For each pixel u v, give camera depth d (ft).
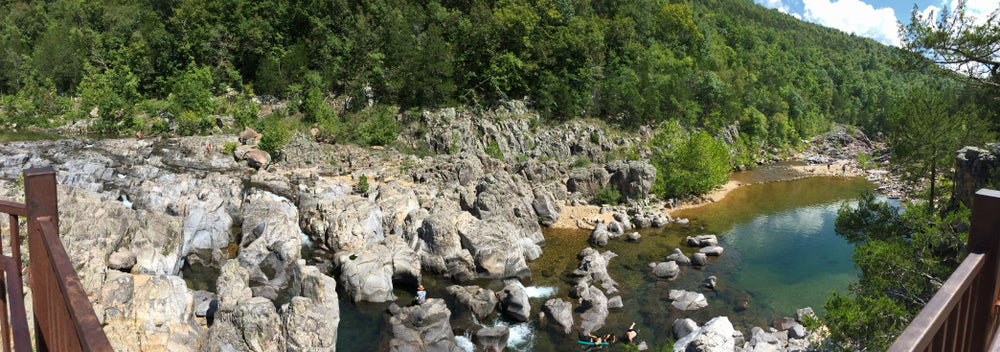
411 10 337.11
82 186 147.13
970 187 101.24
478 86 288.92
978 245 11.90
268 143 221.46
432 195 177.47
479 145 263.49
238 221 142.31
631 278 127.03
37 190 13.74
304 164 214.28
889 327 65.82
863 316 65.21
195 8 327.47
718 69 431.84
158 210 111.04
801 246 154.71
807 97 529.86
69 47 357.20
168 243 107.55
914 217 85.35
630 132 298.56
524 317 100.32
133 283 73.77
